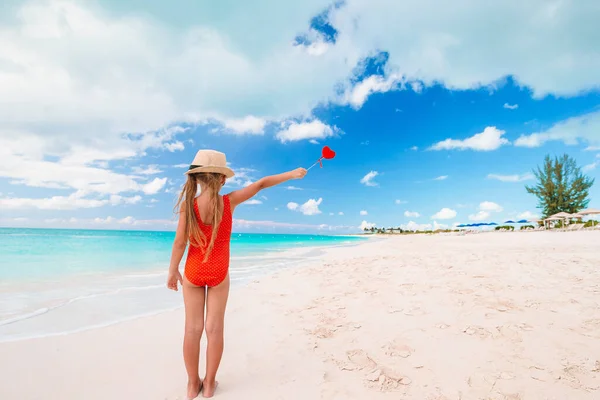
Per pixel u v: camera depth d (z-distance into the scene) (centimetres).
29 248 1642
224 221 229
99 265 948
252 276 757
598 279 520
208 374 229
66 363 273
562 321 342
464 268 647
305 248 2092
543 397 215
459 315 371
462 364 262
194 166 225
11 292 545
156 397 225
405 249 1445
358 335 332
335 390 232
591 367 250
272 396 225
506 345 292
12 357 281
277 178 246
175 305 466
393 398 220
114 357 287
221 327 232
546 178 4309
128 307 453
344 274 677
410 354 284
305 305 449
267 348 308
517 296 433
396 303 429
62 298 501
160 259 1148
